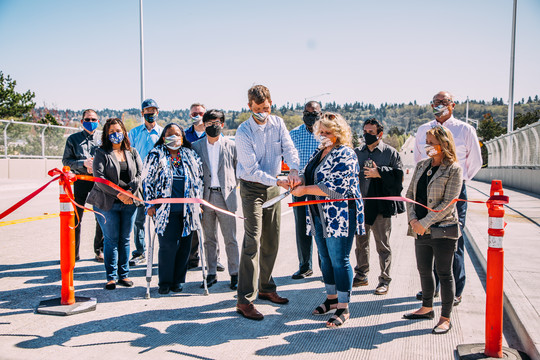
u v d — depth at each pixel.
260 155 4.41
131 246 7.41
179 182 4.90
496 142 26.45
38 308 4.23
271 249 4.57
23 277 5.42
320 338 3.71
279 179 4.11
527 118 45.53
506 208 11.03
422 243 3.99
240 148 4.25
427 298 4.12
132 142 6.52
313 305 4.59
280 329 3.90
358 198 4.05
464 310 4.41
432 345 3.58
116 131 4.99
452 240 3.82
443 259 3.83
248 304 4.18
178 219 4.94
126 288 5.10
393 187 4.87
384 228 4.95
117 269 5.16
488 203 3.23
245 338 3.69
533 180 16.62
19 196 15.21
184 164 4.92
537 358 3.08
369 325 4.01
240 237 8.13
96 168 4.89
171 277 4.92
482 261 6.17
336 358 3.32
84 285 5.16
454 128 4.66
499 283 3.18
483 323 4.06
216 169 5.21
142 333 3.76
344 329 3.91
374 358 3.33
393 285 5.28
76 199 6.18
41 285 5.10
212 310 4.39
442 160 3.81
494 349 3.21
